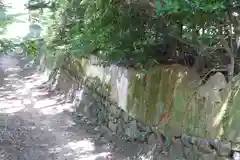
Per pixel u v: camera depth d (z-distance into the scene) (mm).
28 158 5770
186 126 4477
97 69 7918
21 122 7953
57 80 11570
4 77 13609
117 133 6477
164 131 5000
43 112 8852
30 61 15992
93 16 4820
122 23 4578
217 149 3902
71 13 7598
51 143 6527
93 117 7887
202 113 4184
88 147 6258
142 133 5648
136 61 5672
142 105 5648
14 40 9406
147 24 4648
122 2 4301
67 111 8891
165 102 5000
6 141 6594
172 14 3492
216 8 2678
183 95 4586
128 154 5711
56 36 9250
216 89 4012
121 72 6449
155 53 5324
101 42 5320
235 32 3830
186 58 5082
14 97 10602
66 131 7246
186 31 3971
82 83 9070
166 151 4879
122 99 6379
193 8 2824
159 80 5191
